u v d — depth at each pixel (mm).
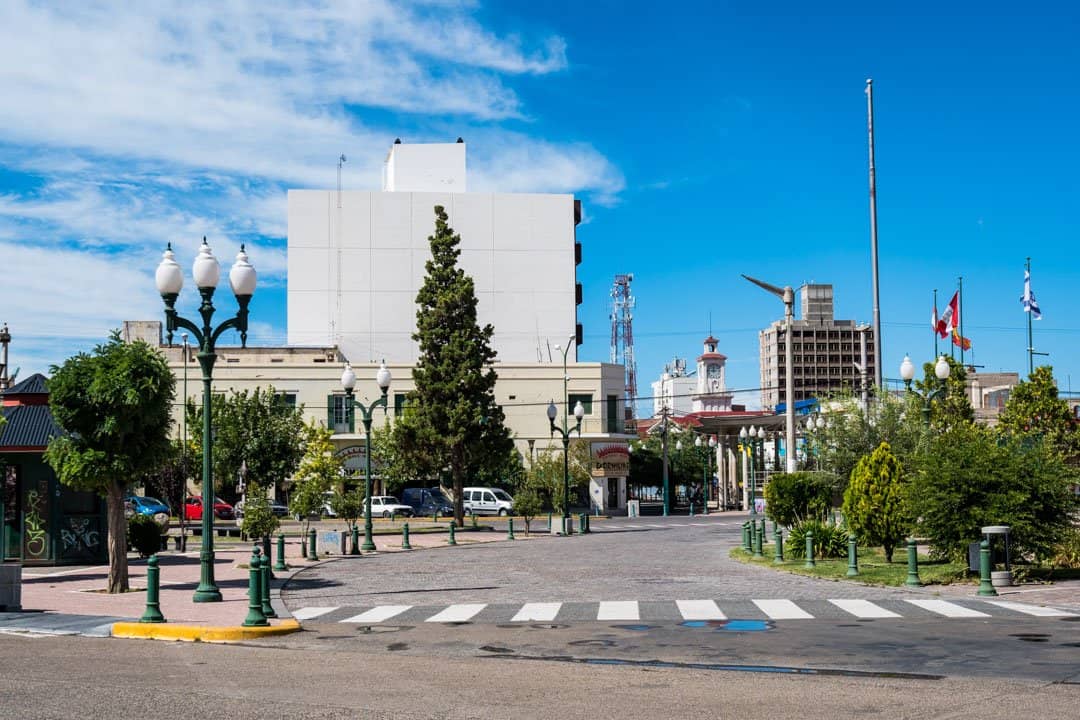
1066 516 20781
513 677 10609
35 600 18125
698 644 12750
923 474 21484
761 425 72000
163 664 11609
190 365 67750
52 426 25000
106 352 19094
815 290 171000
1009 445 21109
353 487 63625
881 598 17688
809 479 31344
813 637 13156
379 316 78000
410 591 20328
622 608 16656
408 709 8961
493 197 79938
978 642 12539
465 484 69125
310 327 77312
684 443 93938
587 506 69938
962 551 20859
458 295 56656
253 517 25453
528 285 79812
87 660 11922
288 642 13555
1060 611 15664
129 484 19672
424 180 81688
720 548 32312
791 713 8680
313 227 77938
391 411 68188
